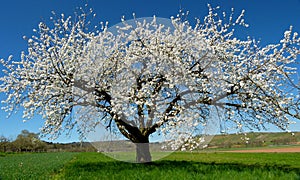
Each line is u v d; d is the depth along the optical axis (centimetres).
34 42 1468
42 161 3272
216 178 964
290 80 1048
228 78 1374
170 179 982
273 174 1021
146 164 1484
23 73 1455
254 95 1406
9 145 7506
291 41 1341
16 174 1748
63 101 1466
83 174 1316
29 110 1415
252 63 1412
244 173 1063
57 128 1511
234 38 1452
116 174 1173
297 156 3469
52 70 1470
